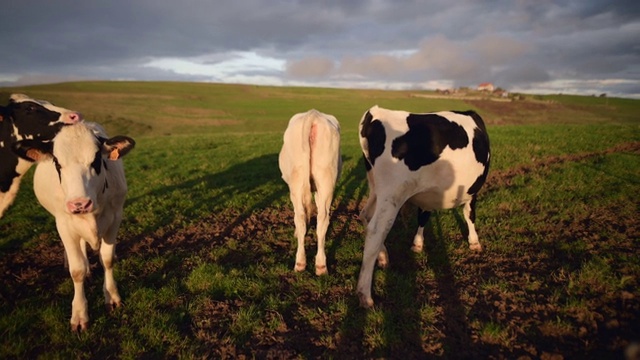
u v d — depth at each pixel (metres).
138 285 4.95
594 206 7.44
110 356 3.84
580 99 77.38
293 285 5.03
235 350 3.87
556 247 5.86
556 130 19.08
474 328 4.11
